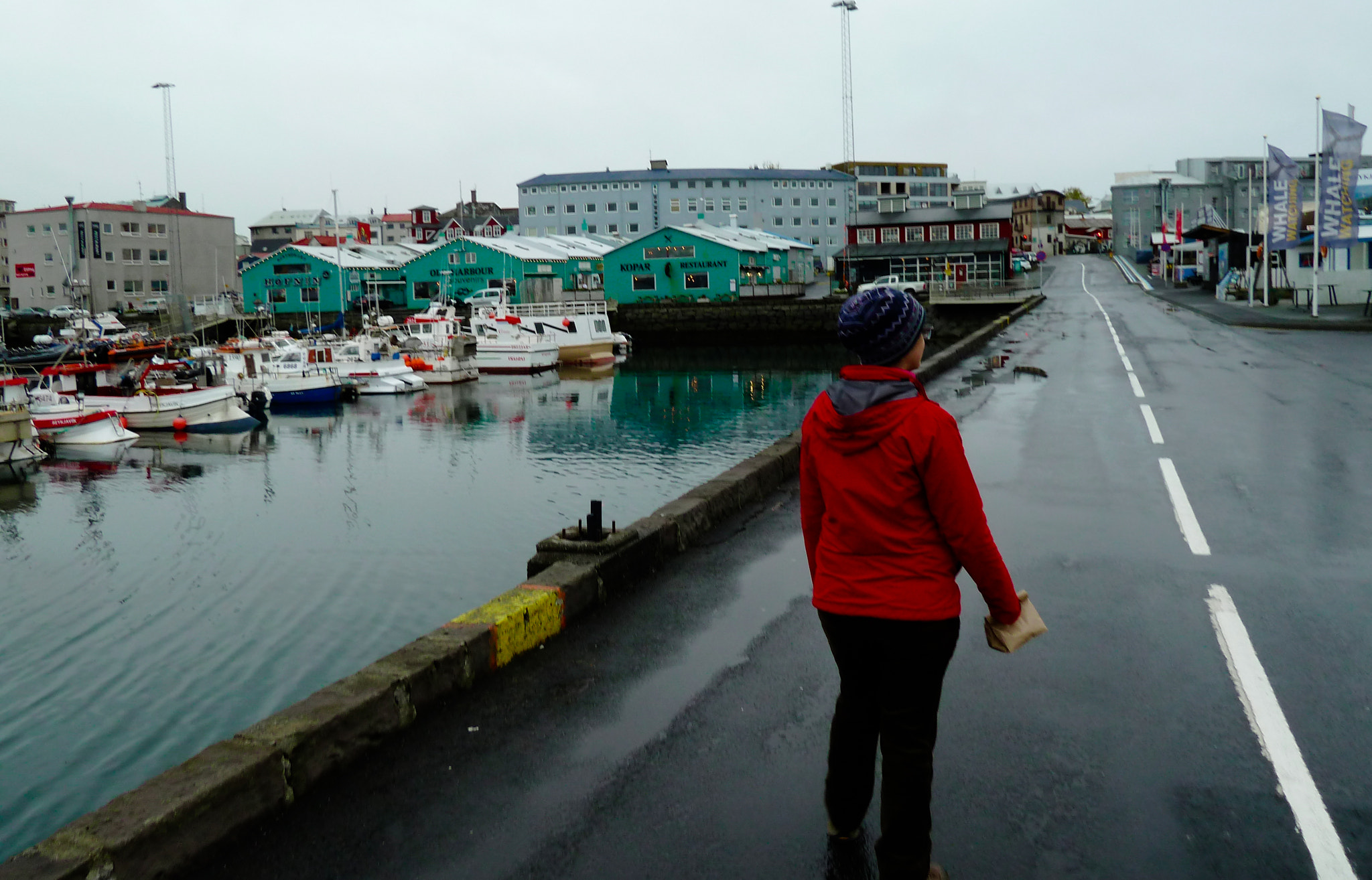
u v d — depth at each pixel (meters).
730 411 36.50
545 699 4.75
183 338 57.00
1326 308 38.97
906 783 2.98
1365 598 6.09
